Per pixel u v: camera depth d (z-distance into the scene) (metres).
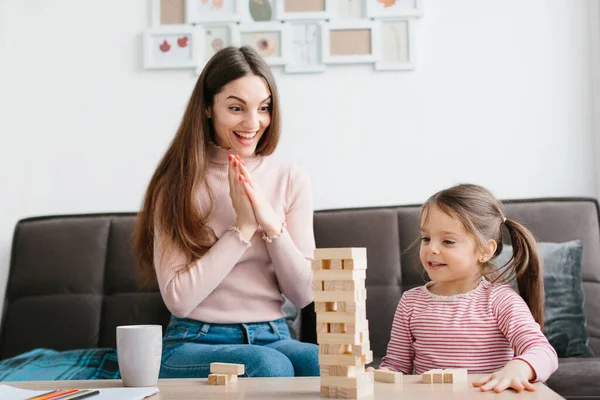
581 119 2.36
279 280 1.58
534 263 1.51
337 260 0.87
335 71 2.40
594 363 1.69
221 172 1.65
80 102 2.43
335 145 2.39
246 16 2.41
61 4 2.45
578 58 2.37
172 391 0.97
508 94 2.38
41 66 2.44
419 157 2.38
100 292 2.10
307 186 1.71
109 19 2.44
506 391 0.92
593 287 2.02
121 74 2.43
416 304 1.48
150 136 2.43
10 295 2.12
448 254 1.42
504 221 1.52
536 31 2.38
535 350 1.10
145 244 1.69
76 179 2.43
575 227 2.07
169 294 1.51
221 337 1.52
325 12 2.39
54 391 0.95
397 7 2.38
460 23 2.39
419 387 0.96
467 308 1.42
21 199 2.42
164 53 2.42
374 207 2.15
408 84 2.39
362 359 0.88
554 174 2.36
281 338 1.57
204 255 1.52
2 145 2.42
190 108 1.64
